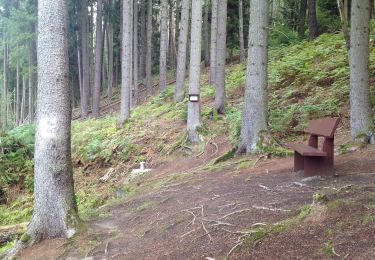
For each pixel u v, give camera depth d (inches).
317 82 513.3
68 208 237.6
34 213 236.8
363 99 302.5
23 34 1245.7
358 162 263.3
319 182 228.8
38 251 220.4
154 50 1660.9
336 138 358.0
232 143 413.1
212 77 807.1
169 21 1588.3
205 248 172.7
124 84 657.0
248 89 359.6
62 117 236.5
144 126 597.0
